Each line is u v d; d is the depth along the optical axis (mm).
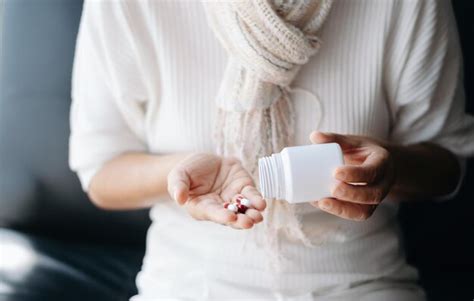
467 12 971
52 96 1047
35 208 1067
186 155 769
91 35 786
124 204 836
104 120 828
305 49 701
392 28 746
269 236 754
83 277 967
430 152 812
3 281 920
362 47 748
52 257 1001
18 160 1059
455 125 827
